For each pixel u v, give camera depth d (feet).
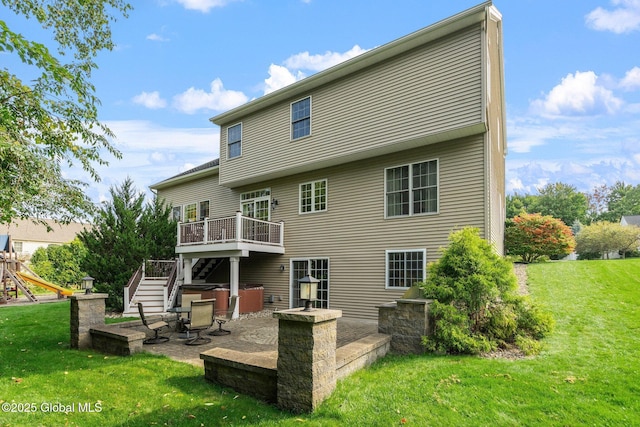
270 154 44.91
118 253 47.55
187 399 15.51
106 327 25.39
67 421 13.53
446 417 13.24
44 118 19.20
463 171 32.68
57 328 31.65
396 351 22.18
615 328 23.48
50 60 16.58
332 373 15.38
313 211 43.24
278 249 44.96
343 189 40.81
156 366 20.15
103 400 15.44
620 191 194.08
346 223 40.14
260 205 49.60
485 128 30.63
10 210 16.35
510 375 16.60
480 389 15.31
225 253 42.29
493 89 38.45
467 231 24.38
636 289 34.09
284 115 43.98
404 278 35.50
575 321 25.72
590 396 14.32
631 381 15.33
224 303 40.63
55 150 20.11
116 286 45.06
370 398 14.87
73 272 94.02
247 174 47.32
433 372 17.56
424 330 21.44
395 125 34.42
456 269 22.77
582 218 153.79
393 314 22.67
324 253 41.65
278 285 45.83
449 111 31.27
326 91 40.09
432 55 32.78
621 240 86.89
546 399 14.19
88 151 21.33
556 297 33.65
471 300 22.11
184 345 26.02
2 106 16.28
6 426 13.08
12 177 16.33
